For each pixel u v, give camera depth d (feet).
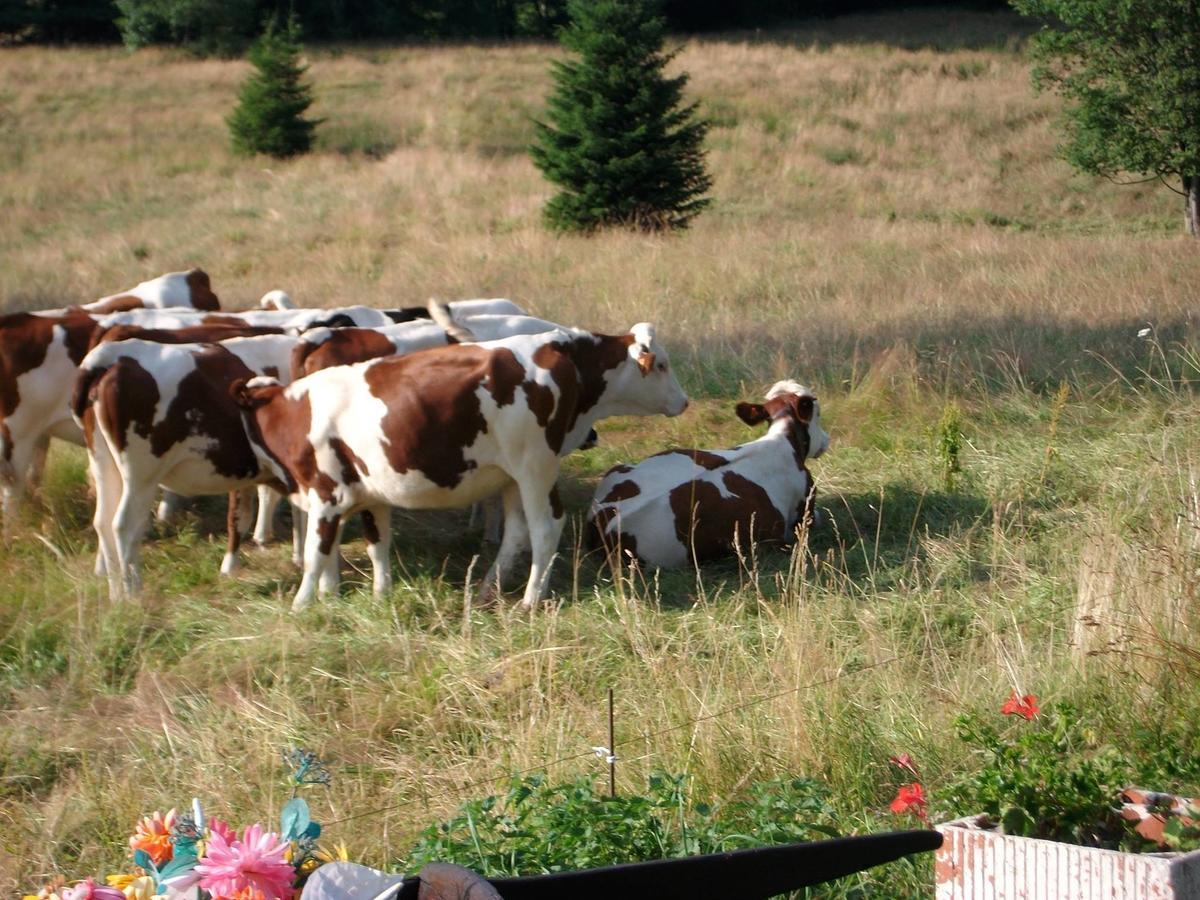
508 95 156.56
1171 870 14.57
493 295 67.62
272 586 34.37
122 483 34.19
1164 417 41.57
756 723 22.61
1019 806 16.79
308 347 36.04
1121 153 91.15
